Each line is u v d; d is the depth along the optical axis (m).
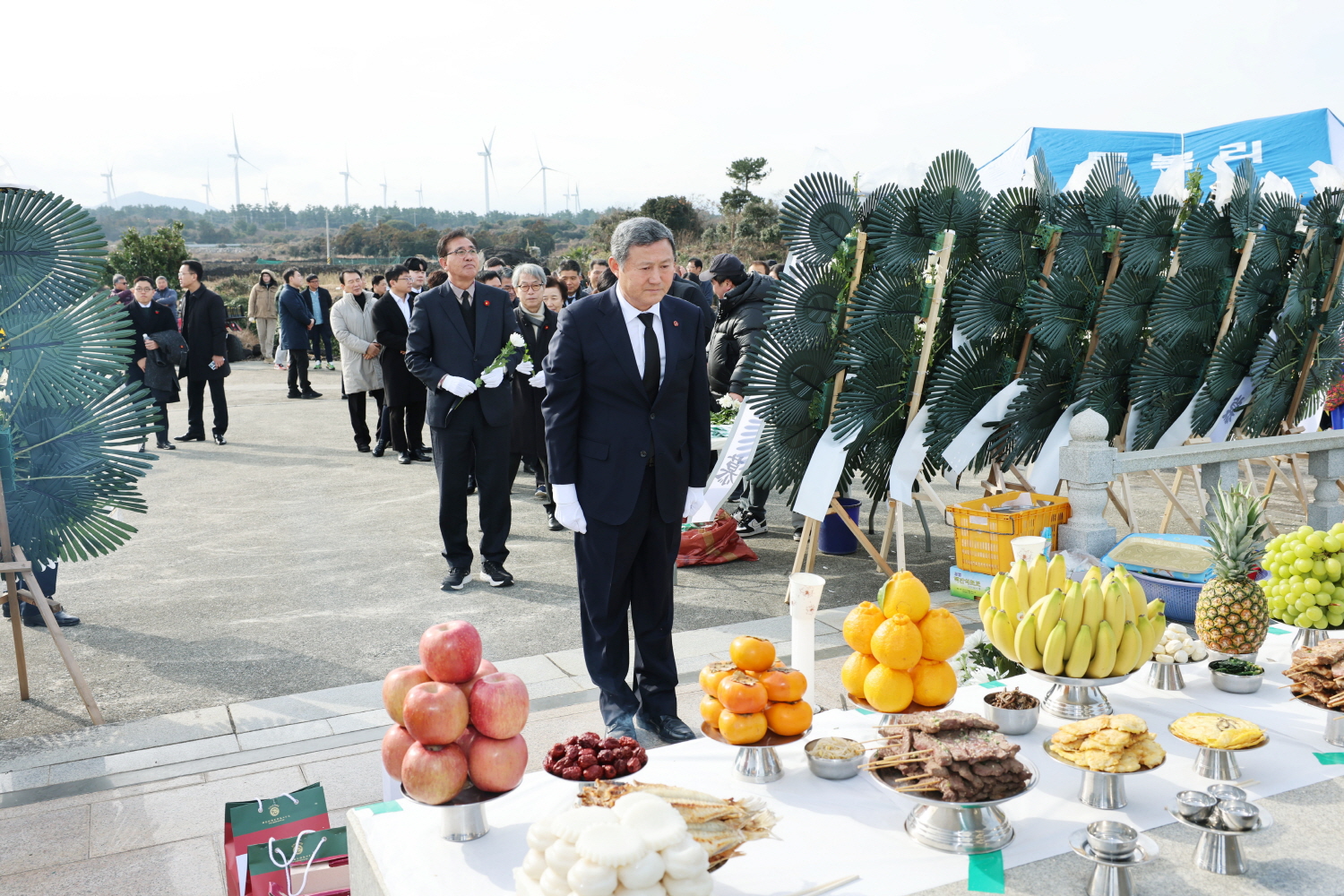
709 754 2.37
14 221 3.79
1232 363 6.35
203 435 11.44
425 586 5.77
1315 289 6.80
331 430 12.30
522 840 1.97
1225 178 6.18
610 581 3.44
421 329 5.47
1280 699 2.62
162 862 2.79
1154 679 2.72
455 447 5.50
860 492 8.54
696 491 3.56
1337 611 3.02
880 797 2.14
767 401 5.07
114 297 4.03
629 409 3.38
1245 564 2.75
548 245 75.19
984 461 5.73
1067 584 2.55
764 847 1.93
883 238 5.06
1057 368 5.70
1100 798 2.07
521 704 1.96
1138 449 6.12
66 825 3.01
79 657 4.62
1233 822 1.81
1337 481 6.20
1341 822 2.02
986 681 2.98
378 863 1.90
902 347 5.26
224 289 41.72
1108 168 5.80
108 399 4.05
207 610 5.37
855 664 2.43
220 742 3.62
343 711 3.90
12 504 3.96
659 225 3.30
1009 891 1.78
